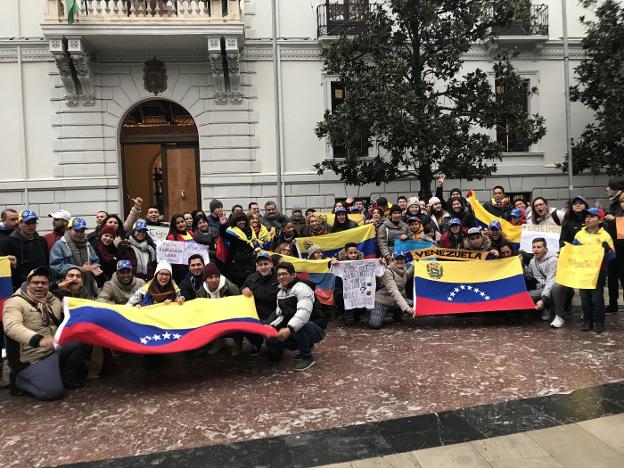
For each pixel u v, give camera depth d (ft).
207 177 52.75
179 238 27.14
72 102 50.72
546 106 57.62
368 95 41.22
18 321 17.04
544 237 28.86
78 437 14.17
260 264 21.15
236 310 20.01
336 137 44.21
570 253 23.59
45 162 51.01
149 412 15.79
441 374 18.11
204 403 16.35
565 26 51.21
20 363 17.71
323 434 13.73
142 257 24.95
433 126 41.55
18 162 50.75
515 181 57.06
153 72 51.88
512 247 31.30
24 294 17.89
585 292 23.17
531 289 27.27
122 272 21.13
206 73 52.47
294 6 53.93
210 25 48.62
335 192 54.24
